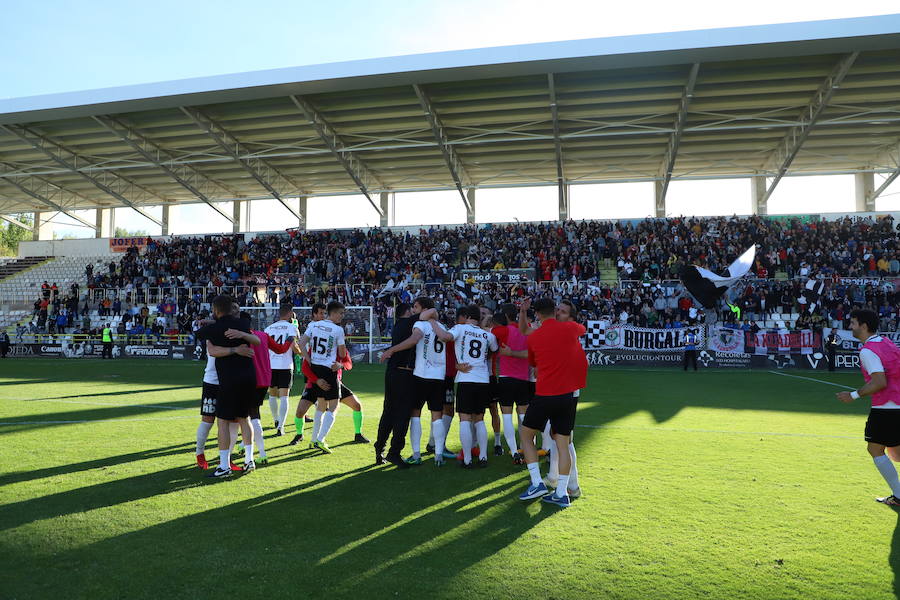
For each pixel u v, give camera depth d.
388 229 31.50
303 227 35.66
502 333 6.09
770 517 4.34
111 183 33.09
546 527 4.12
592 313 22.19
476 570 3.40
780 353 20.30
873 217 27.55
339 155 26.64
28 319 30.12
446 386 6.38
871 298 21.66
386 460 6.15
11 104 22.47
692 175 31.38
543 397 4.66
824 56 19.23
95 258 34.50
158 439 7.15
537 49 18.84
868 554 3.67
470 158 29.75
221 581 3.23
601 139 26.80
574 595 3.10
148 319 26.75
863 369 4.70
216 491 4.95
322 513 4.39
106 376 16.11
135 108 22.30
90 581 3.22
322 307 6.96
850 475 5.52
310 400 7.00
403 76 19.97
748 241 26.14
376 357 22.53
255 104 23.34
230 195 35.59
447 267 27.31
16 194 35.12
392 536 3.93
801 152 27.88
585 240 27.98
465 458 5.85
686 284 19.31
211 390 5.77
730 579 3.31
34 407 9.87
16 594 3.06
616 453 6.43
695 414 9.29
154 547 3.70
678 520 4.27
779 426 8.17
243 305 25.48
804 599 3.08
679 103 23.02
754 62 19.73
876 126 24.72
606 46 18.39
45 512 4.34
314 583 3.22
